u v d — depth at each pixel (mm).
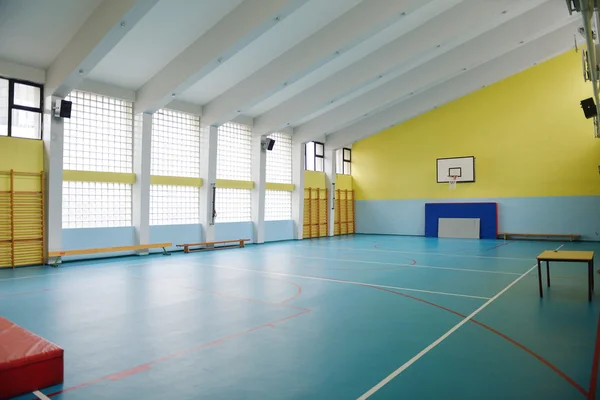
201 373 3291
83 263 9641
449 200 17109
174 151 12219
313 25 9727
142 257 10820
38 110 9453
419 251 12078
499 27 12297
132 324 4676
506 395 2869
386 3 8867
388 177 18688
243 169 14398
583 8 5285
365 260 10148
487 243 14414
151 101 10531
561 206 14812
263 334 4309
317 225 17688
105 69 9828
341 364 3471
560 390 2941
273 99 13273
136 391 2969
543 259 5840
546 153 15102
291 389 2986
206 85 11523
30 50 8672
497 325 4602
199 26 8844
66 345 3971
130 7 6941
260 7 8039
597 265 8922
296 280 7426
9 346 3104
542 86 15195
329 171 18172
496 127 16078
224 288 6707
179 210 12406
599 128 10648
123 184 11031
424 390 2957
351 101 14844
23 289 6633
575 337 4145
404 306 5496
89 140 10266
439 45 10781
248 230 14492
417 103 16109
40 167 9406
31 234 9219
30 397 2871
